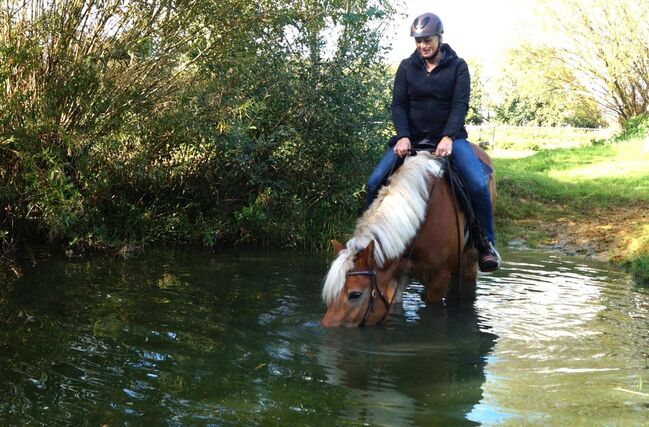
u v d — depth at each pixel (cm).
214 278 602
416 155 493
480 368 374
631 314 500
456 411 312
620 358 395
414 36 499
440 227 477
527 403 324
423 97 519
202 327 443
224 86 770
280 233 811
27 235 721
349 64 848
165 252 739
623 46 2339
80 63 645
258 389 336
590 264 734
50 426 287
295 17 770
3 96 620
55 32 641
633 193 1145
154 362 372
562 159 1684
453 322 467
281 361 379
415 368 372
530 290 581
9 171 680
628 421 302
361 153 858
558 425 298
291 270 648
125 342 407
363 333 433
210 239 776
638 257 711
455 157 516
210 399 320
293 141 820
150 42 689
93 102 668
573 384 350
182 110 722
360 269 433
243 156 767
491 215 525
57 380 340
